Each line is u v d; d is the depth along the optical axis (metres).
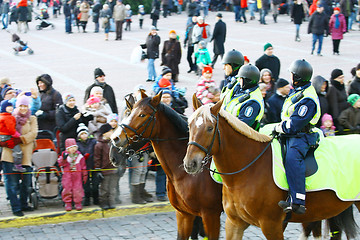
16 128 11.12
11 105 11.12
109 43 33.34
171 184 9.09
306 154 8.12
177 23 40.62
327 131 12.60
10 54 30.48
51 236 10.62
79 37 35.94
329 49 29.72
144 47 23.69
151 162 12.36
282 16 43.81
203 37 25.41
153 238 10.55
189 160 7.18
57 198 12.34
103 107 12.20
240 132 7.80
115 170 11.72
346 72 24.03
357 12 38.38
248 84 8.70
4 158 11.08
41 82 13.36
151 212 12.02
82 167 11.52
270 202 7.92
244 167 7.88
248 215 8.09
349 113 13.07
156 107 8.63
